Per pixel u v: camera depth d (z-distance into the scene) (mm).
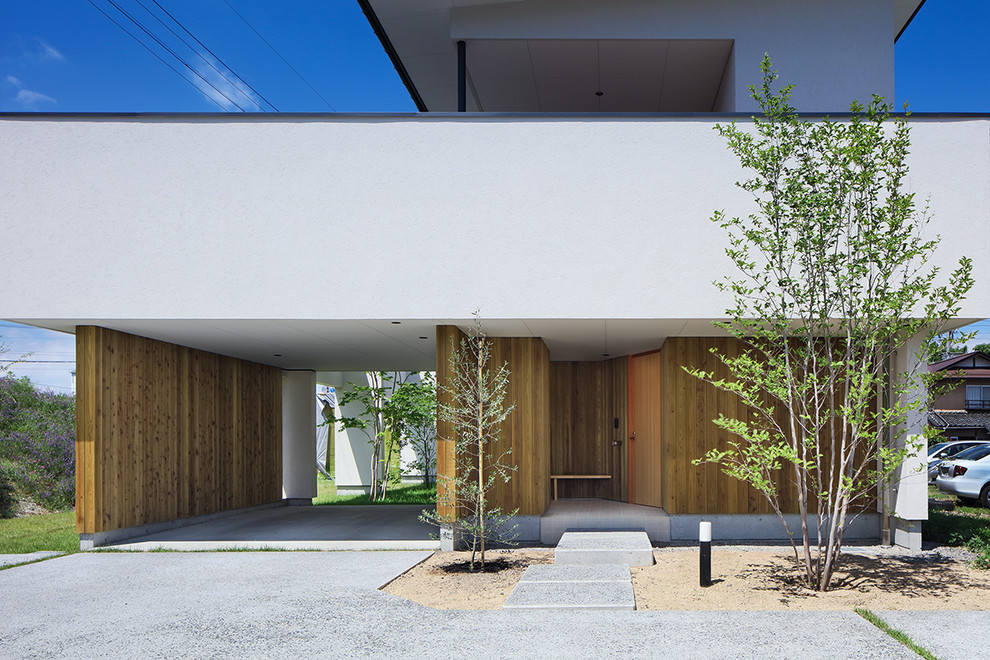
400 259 8719
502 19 11883
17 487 14766
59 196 8891
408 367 16469
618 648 5172
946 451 18766
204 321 8984
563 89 13914
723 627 5656
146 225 8859
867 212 7355
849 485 6863
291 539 10305
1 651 5379
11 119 8930
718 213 7598
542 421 10312
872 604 6367
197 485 12156
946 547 9156
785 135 7168
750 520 10023
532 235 8641
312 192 8812
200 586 7402
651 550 8328
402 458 21312
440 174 8750
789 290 7219
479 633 5617
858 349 8336
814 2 11375
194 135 8898
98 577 7891
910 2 12117
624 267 8555
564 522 10109
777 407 10008
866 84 11195
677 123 8617
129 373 10234
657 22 11602
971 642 5195
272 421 15539
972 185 8336
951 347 6930
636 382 12062
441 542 9484
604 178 8633
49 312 8820
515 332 9859
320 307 8742
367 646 5348
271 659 5109
